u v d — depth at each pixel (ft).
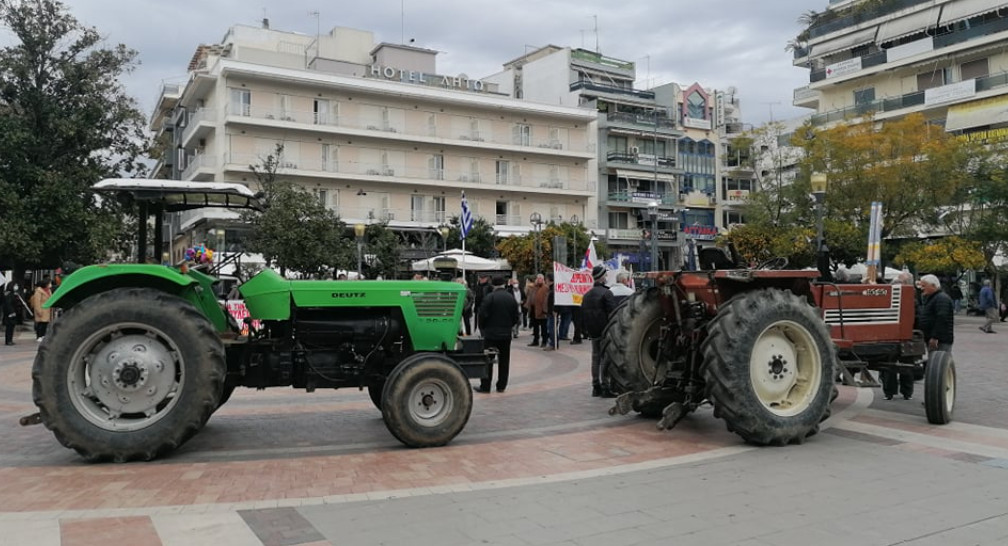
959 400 30.37
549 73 194.70
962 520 15.05
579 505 16.35
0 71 83.25
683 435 24.44
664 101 203.10
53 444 23.36
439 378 22.66
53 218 82.74
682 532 14.44
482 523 15.11
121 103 90.38
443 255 80.43
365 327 23.68
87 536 14.25
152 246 25.98
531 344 62.18
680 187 200.03
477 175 161.89
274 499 16.93
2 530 14.58
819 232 55.16
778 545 13.65
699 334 24.63
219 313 23.81
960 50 126.72
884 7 139.74
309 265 88.69
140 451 20.43
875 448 21.98
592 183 179.22
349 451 22.30
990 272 106.52
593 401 32.04
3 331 83.87
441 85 171.12
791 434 22.24
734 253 26.96
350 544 13.87
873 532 14.34
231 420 27.63
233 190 23.86
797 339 23.43
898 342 27.71
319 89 144.87
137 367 20.89
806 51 156.25
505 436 24.50
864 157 95.14
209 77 137.59
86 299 20.83
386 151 151.74
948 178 91.81
